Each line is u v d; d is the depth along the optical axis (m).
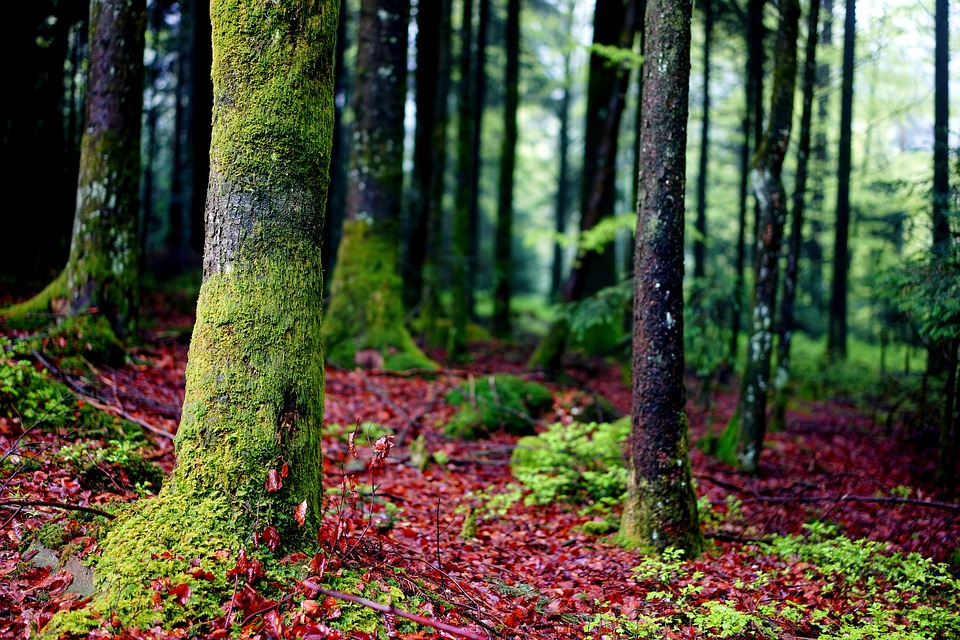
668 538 5.63
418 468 7.68
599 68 15.98
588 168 16.39
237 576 3.49
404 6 12.27
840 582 5.25
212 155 3.87
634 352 5.77
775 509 7.07
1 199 10.64
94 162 7.73
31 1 10.45
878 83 16.28
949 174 8.56
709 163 25.00
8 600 3.40
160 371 8.12
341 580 3.77
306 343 3.93
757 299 9.46
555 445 7.47
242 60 3.79
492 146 32.41
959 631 4.44
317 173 3.97
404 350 11.69
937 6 10.39
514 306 30.47
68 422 5.58
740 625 4.21
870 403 14.67
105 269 7.77
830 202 23.30
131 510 3.84
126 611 3.25
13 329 7.29
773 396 12.15
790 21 9.05
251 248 3.81
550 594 4.78
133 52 7.80
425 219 19.31
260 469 3.75
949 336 7.23
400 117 12.34
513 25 18.42
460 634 3.49
